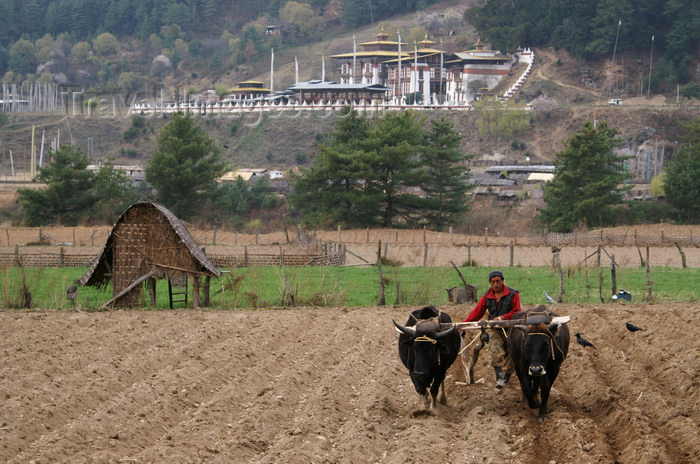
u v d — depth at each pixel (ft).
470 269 120.57
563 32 521.24
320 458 34.42
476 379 49.85
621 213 231.09
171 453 35.29
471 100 477.36
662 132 407.23
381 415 41.50
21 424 39.04
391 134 224.12
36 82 640.99
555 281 104.63
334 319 72.74
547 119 433.89
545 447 36.52
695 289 97.50
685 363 50.70
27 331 65.92
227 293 94.12
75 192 232.73
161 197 233.35
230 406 43.24
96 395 45.01
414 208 233.35
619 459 34.94
